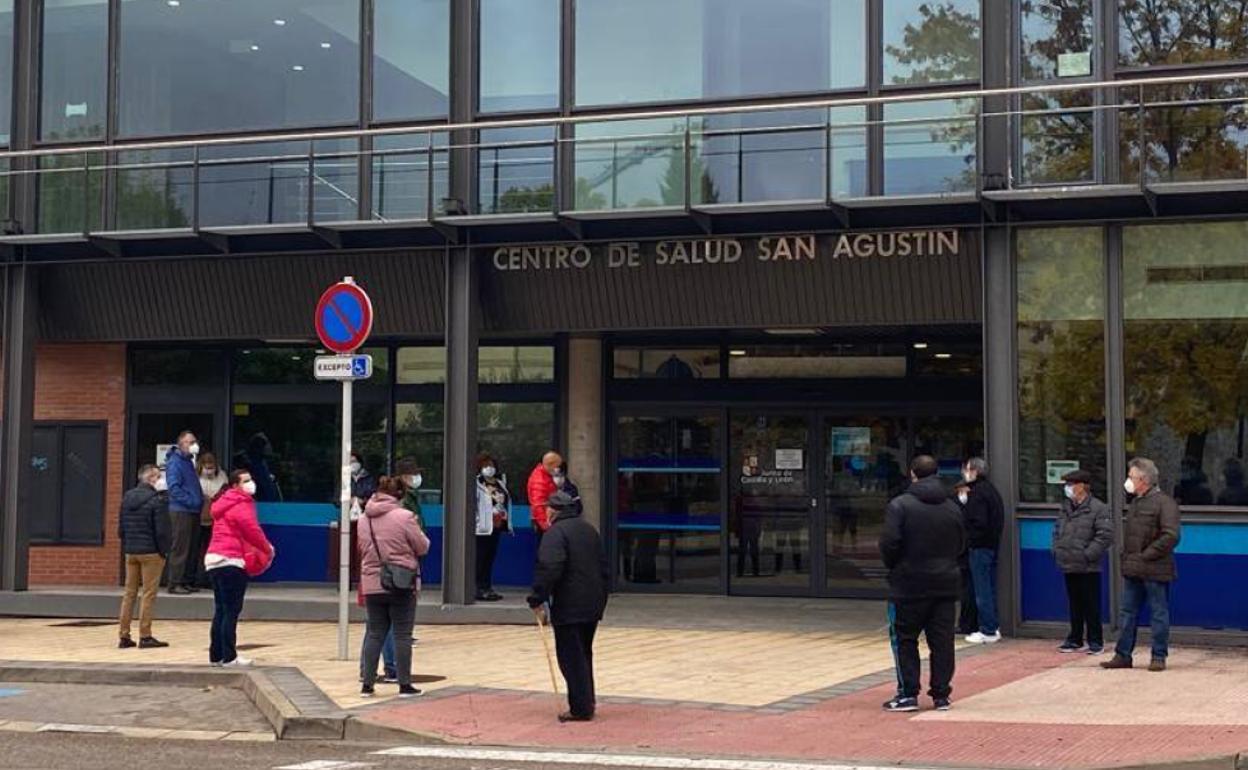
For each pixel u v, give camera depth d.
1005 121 15.70
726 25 17.05
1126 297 15.40
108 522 20.41
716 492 19.38
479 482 18.19
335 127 18.28
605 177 16.83
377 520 12.08
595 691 12.14
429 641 15.66
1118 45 15.56
